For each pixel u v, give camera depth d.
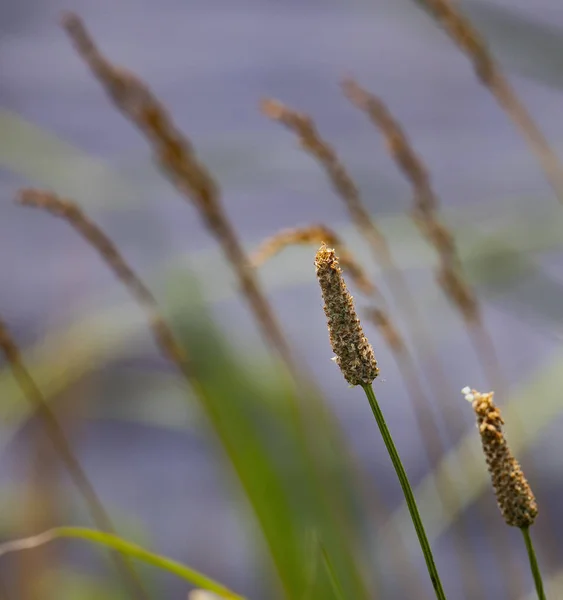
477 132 4.55
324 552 1.63
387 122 1.80
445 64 5.17
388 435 1.48
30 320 3.63
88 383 2.26
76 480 1.71
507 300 2.30
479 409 1.49
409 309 2.32
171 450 3.44
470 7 2.15
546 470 2.86
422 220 1.81
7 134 2.22
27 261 4.07
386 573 2.05
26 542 1.64
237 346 2.26
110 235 2.35
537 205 2.24
